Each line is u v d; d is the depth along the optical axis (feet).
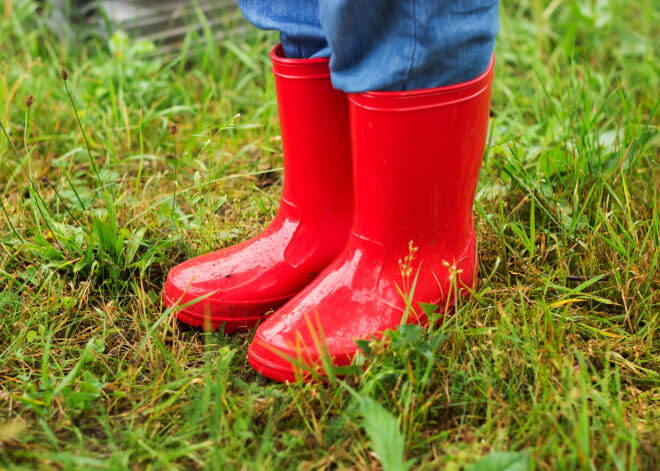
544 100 7.68
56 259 5.10
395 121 3.63
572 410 3.50
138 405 3.82
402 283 4.08
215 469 3.34
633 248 4.90
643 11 9.73
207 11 9.18
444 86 3.59
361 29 3.44
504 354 3.98
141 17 8.84
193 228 5.32
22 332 4.31
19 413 3.81
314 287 4.17
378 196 3.88
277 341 3.91
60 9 9.11
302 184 4.39
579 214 5.08
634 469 3.21
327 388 3.92
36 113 7.35
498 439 3.45
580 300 4.30
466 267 4.37
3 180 6.59
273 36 9.14
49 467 3.35
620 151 5.63
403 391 3.64
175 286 4.52
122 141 7.13
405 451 3.50
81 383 3.84
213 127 7.22
